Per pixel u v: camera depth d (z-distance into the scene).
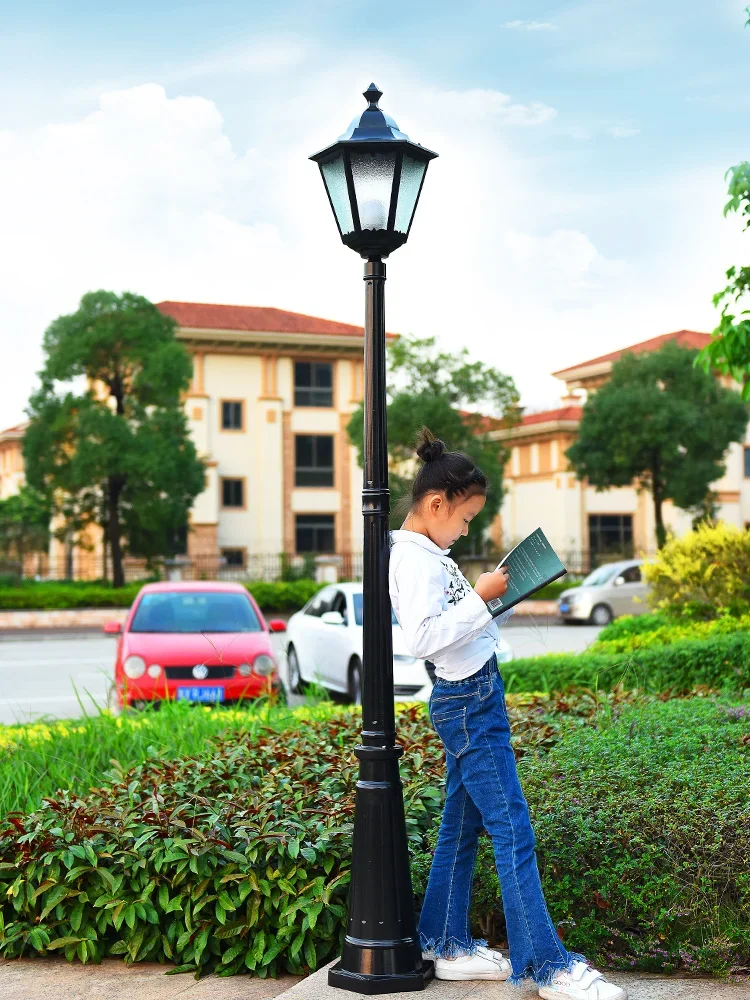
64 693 13.61
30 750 5.74
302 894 3.90
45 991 3.81
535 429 42.50
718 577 10.98
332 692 11.55
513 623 26.22
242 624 10.51
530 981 3.41
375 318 3.63
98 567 38.00
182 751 5.69
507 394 31.58
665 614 11.53
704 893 3.72
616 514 42.78
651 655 8.59
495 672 3.38
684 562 11.14
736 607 10.77
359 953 3.41
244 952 3.99
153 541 32.00
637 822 3.89
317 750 5.18
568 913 3.84
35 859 4.17
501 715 3.35
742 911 3.72
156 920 4.01
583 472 34.06
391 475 30.72
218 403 38.34
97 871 4.10
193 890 4.00
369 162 3.56
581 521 42.06
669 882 3.73
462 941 3.52
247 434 38.66
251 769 4.96
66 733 6.10
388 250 3.67
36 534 36.53
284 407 39.06
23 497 35.25
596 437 33.78
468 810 3.49
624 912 3.76
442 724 3.35
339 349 39.22
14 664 17.12
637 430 32.62
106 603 27.95
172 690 9.20
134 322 30.05
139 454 29.03
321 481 39.47
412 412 30.11
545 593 32.59
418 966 3.46
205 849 3.97
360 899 3.46
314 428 39.47
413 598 3.27
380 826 3.47
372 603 3.54
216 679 9.30
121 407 30.61
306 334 38.25
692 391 33.28
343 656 11.08
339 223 3.70
